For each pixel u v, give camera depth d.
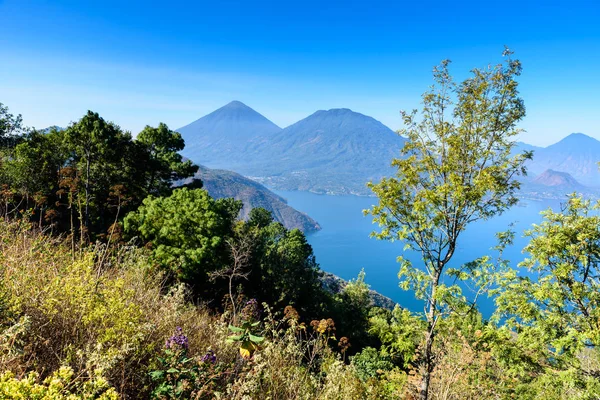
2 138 32.59
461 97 9.80
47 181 27.78
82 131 26.11
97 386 2.36
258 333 5.13
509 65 9.20
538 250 10.08
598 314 8.97
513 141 9.47
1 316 3.20
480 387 11.51
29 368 3.01
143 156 31.22
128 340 3.53
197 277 21.25
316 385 5.28
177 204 22.59
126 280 5.55
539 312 9.57
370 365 16.94
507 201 9.47
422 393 9.91
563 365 10.12
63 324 3.49
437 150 10.24
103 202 26.41
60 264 5.20
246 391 3.76
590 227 9.20
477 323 11.20
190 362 3.91
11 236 5.83
